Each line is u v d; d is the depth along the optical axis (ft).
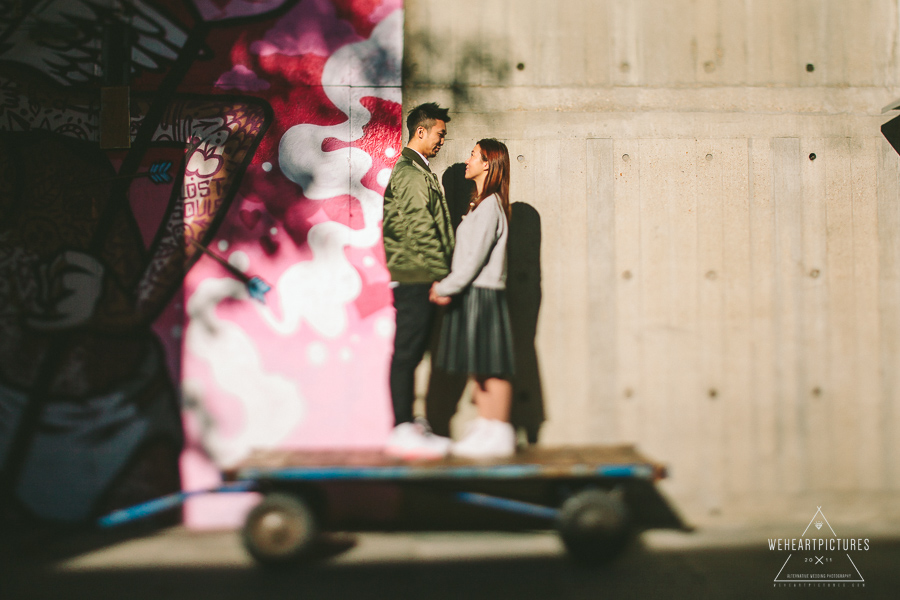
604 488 9.40
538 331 11.61
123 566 9.57
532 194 11.70
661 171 11.71
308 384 11.42
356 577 9.17
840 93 11.79
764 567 9.56
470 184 11.62
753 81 11.79
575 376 11.59
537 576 9.20
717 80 11.80
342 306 11.46
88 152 11.49
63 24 11.50
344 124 11.58
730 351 11.60
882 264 11.68
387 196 10.88
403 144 11.60
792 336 11.61
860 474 11.50
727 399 11.56
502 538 10.71
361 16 11.64
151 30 11.57
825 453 11.51
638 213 11.70
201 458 11.35
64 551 10.18
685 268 11.66
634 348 11.61
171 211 11.48
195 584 8.94
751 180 11.71
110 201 11.46
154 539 10.71
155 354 11.41
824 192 11.72
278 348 11.46
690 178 11.71
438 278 10.41
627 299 11.64
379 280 11.48
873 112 11.76
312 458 9.87
